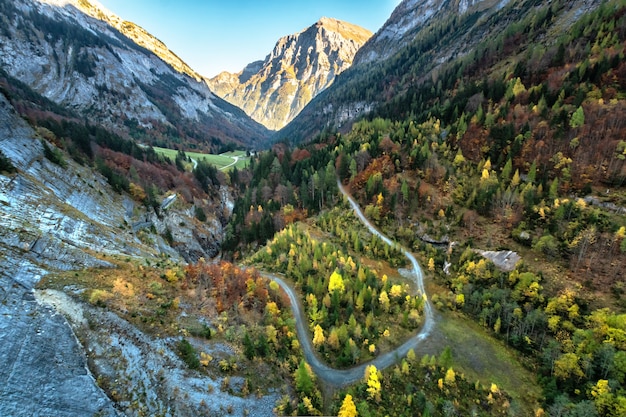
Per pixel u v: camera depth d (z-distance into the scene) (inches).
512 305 2994.6
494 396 2399.1
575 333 2551.7
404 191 4557.1
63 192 2938.0
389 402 2308.1
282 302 3129.9
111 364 1515.7
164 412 1498.5
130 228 3597.4
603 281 2874.0
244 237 5118.1
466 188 4429.1
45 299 1616.6
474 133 4992.6
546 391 2395.4
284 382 2134.6
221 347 2009.1
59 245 2055.9
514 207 3846.0
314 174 5241.1
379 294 3309.5
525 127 4466.0
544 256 3302.2
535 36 7204.7
